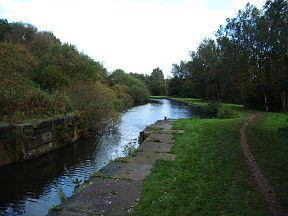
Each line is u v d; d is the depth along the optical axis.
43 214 5.55
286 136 9.71
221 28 30.69
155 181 5.30
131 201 4.42
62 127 11.54
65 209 4.14
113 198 4.54
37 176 7.82
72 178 7.67
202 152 7.74
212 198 4.43
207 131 11.83
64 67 18.39
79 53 22.31
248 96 26.05
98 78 22.97
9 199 6.29
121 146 11.67
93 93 14.52
